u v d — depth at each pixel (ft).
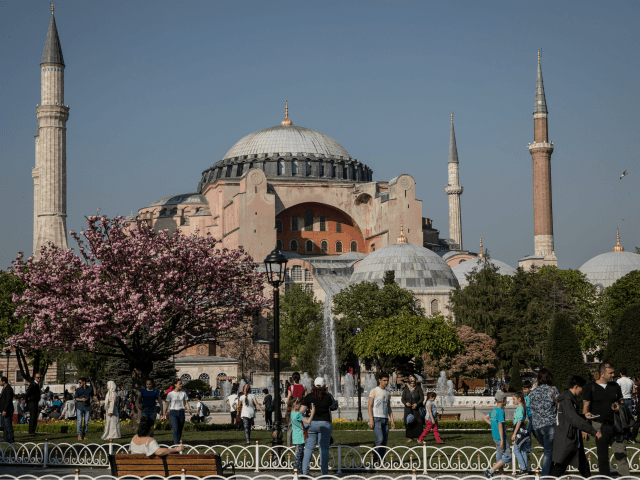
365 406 181.68
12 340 105.29
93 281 102.12
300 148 427.33
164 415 107.24
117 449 75.31
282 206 390.21
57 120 338.95
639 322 126.82
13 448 71.15
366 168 441.68
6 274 222.69
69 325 102.58
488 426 110.42
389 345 218.79
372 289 293.02
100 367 236.43
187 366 274.77
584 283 305.32
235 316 108.88
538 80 391.65
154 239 107.55
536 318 263.70
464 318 268.62
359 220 399.65
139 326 99.96
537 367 267.59
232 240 367.66
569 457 52.24
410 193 376.07
